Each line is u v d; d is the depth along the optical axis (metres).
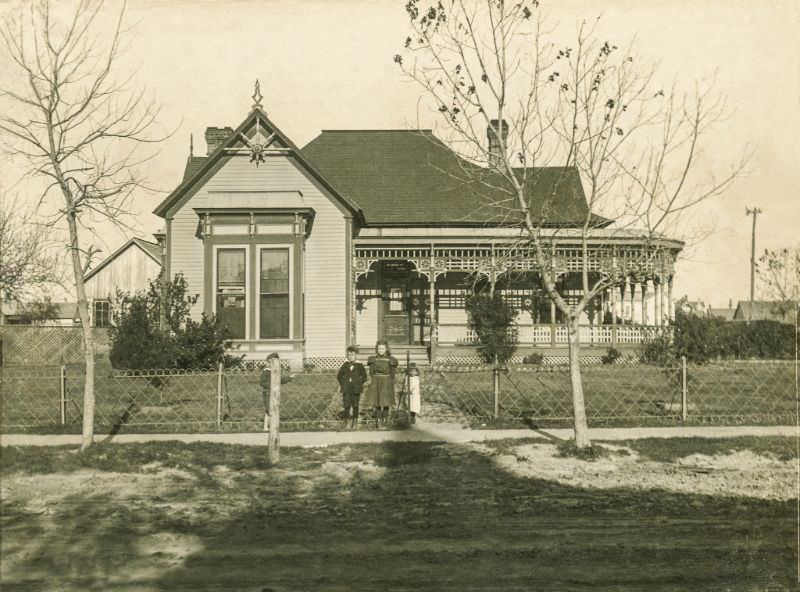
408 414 13.25
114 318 16.67
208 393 16.05
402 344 25.98
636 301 26.61
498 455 10.35
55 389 17.02
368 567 6.25
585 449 10.60
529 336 24.36
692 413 13.78
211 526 7.34
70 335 29.89
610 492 8.59
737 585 5.82
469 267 24.09
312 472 9.51
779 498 8.29
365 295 26.23
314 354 21.84
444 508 7.96
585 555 6.56
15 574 6.04
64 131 11.12
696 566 6.29
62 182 10.90
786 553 6.59
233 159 22.17
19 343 28.78
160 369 14.91
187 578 5.97
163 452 10.50
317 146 28.97
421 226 25.42
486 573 6.14
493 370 14.18
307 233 22.03
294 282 21.22
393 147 28.67
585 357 23.47
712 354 17.58
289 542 6.88
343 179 27.55
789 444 10.95
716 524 7.40
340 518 7.61
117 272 36.12
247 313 21.03
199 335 16.56
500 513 7.79
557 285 25.91
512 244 19.39
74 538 6.93
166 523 7.42
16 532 7.13
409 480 9.10
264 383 12.82
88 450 10.52
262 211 21.20
